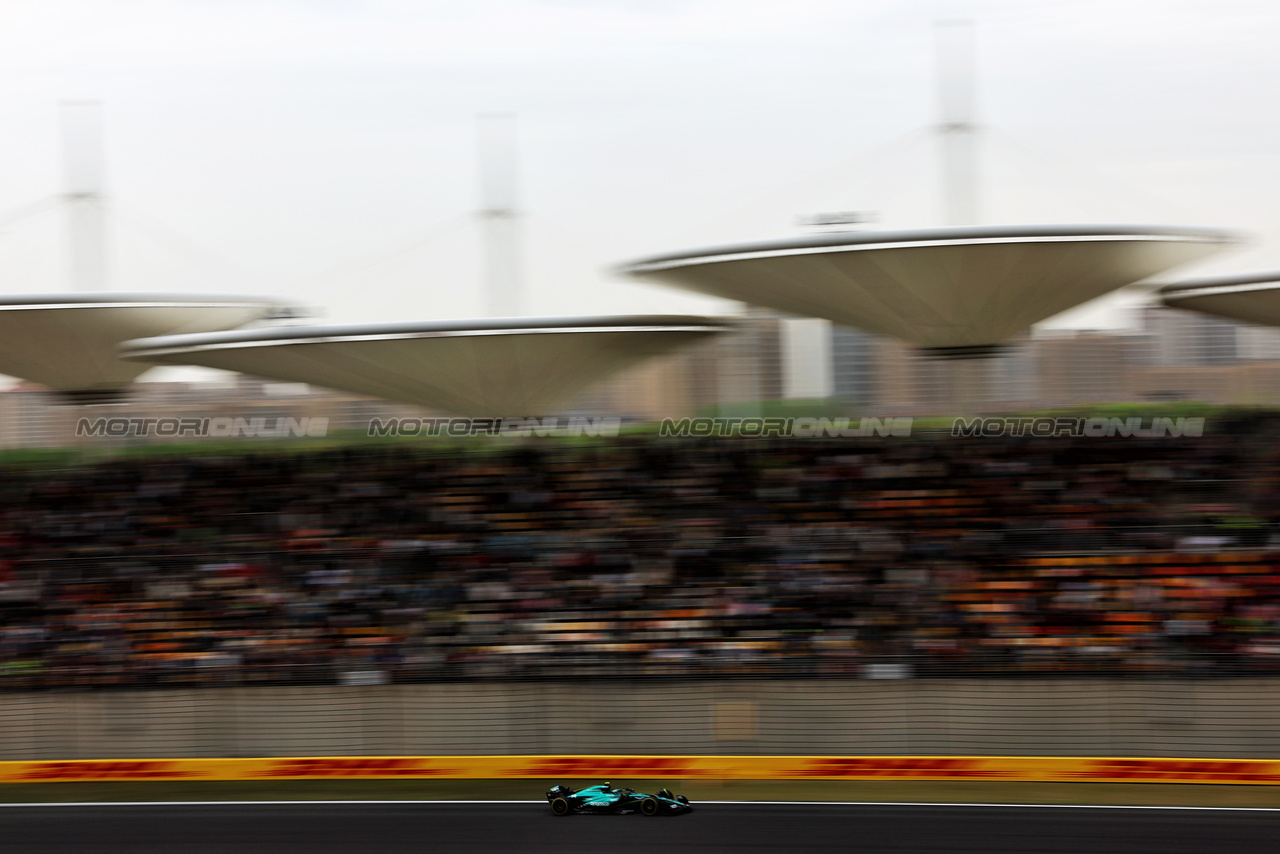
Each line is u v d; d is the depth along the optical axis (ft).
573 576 87.15
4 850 58.75
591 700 71.67
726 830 58.80
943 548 87.81
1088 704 68.33
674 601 82.17
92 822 62.59
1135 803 61.77
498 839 58.23
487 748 71.92
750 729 70.74
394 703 72.59
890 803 62.75
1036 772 66.44
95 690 73.41
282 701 72.90
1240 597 77.61
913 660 71.10
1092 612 76.89
